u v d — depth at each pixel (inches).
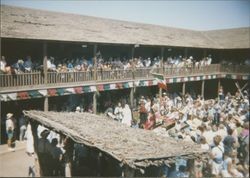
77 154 537.3
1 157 578.6
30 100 856.9
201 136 462.6
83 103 904.9
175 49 1280.8
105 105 917.2
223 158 421.1
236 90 1262.3
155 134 474.0
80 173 489.7
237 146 438.9
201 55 1381.6
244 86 1134.4
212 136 461.7
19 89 710.5
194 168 405.7
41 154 516.7
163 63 1112.2
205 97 1307.8
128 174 356.2
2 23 752.3
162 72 1063.0
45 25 846.5
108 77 911.7
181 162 410.9
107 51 1056.8
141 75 1003.9
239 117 538.6
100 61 916.6
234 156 425.7
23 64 735.7
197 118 586.2
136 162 348.5
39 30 789.2
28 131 590.2
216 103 771.4
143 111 770.2
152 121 692.7
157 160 359.6
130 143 407.2
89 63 893.2
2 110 799.1
